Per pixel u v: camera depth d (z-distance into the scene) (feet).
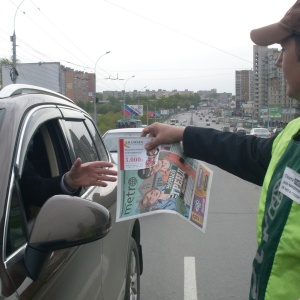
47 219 6.16
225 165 7.01
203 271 18.54
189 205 7.50
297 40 5.42
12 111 7.68
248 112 347.15
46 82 118.52
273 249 4.88
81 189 9.50
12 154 6.97
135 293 13.35
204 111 449.89
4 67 107.24
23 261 6.16
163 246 22.17
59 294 6.76
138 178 7.20
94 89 121.39
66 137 10.16
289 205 4.79
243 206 33.09
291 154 5.10
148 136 7.60
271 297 4.83
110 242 10.17
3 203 6.30
